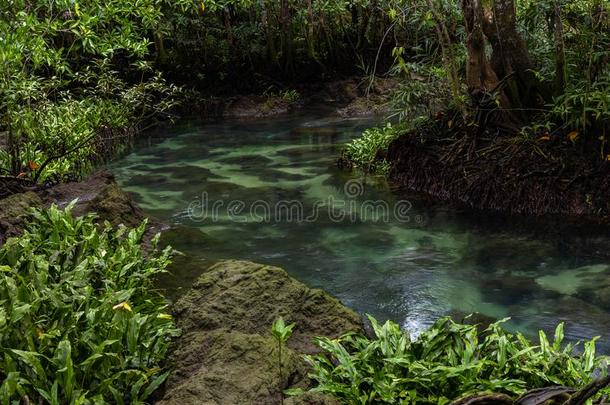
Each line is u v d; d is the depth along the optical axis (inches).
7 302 145.3
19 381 124.4
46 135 358.3
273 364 138.5
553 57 365.4
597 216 306.7
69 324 140.6
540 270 249.4
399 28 652.7
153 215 330.0
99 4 321.7
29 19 275.1
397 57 399.5
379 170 400.2
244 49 756.6
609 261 255.6
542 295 226.5
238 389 132.6
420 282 240.5
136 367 141.6
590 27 359.6
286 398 133.2
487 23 353.7
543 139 330.0
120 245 212.5
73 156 386.0
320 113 681.0
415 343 152.6
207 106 701.3
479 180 335.0
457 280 241.3
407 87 389.1
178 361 147.6
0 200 259.0
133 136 544.4
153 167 450.9
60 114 404.2
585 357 150.6
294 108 717.9
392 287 236.2
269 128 606.5
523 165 327.9
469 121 357.1
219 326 163.3
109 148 481.4
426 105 385.7
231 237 293.6
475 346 151.9
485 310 215.9
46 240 201.0
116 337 140.5
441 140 364.8
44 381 125.4
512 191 324.8
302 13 791.7
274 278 176.2
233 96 727.1
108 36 340.5
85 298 151.2
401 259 264.7
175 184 400.2
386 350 149.9
